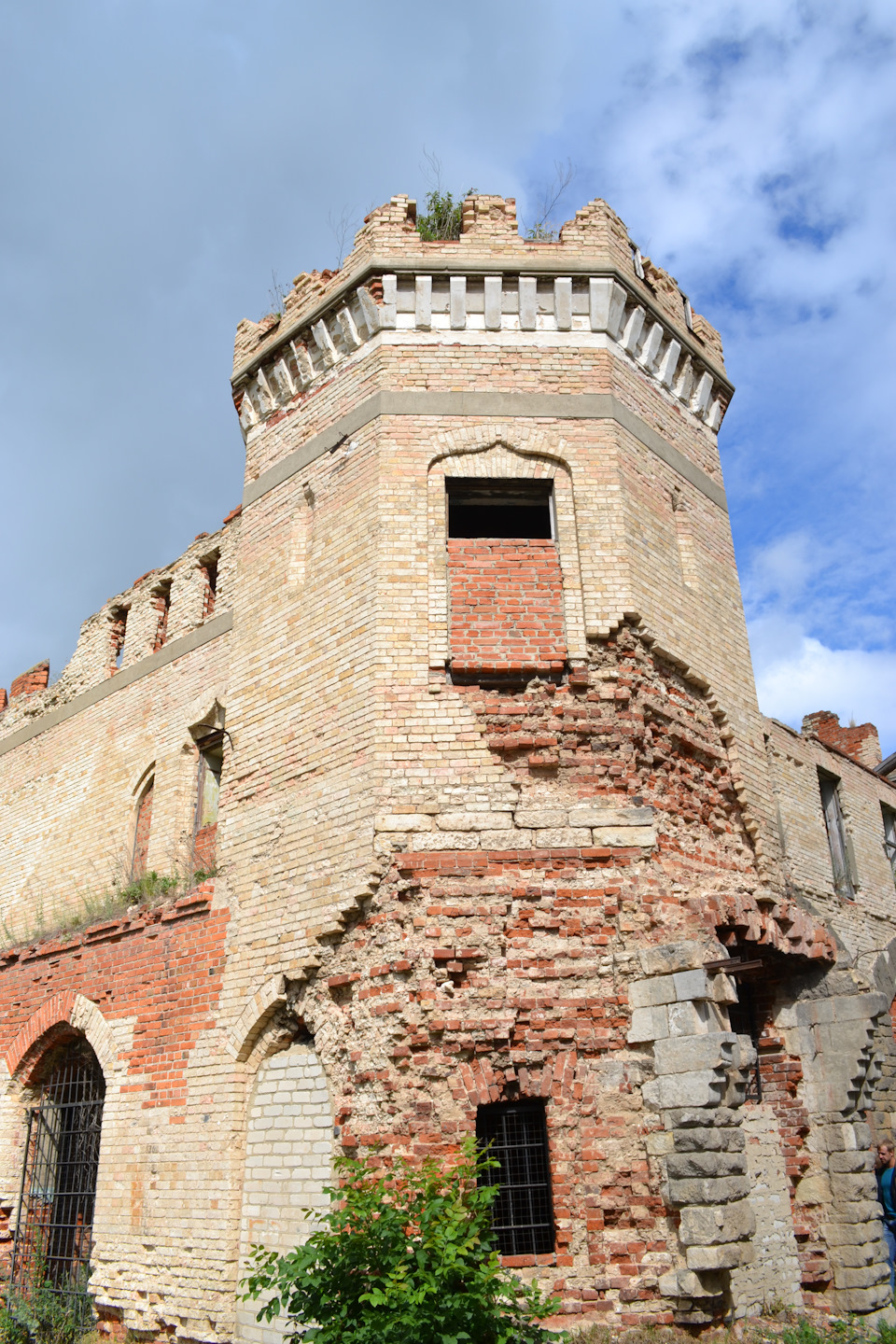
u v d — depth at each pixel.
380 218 13.01
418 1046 9.12
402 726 10.45
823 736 24.92
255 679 12.46
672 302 14.39
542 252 12.96
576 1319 8.33
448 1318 6.62
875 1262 10.30
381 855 9.92
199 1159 10.75
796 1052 11.36
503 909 9.68
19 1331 12.28
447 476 11.78
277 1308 7.17
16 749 21.20
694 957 9.18
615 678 10.93
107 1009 12.91
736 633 13.48
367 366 12.59
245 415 14.49
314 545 12.36
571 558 11.44
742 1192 8.70
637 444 12.70
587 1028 9.32
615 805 10.31
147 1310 10.78
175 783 16.64
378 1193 7.41
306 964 10.21
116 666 19.94
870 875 19.41
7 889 19.73
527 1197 8.90
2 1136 14.23
